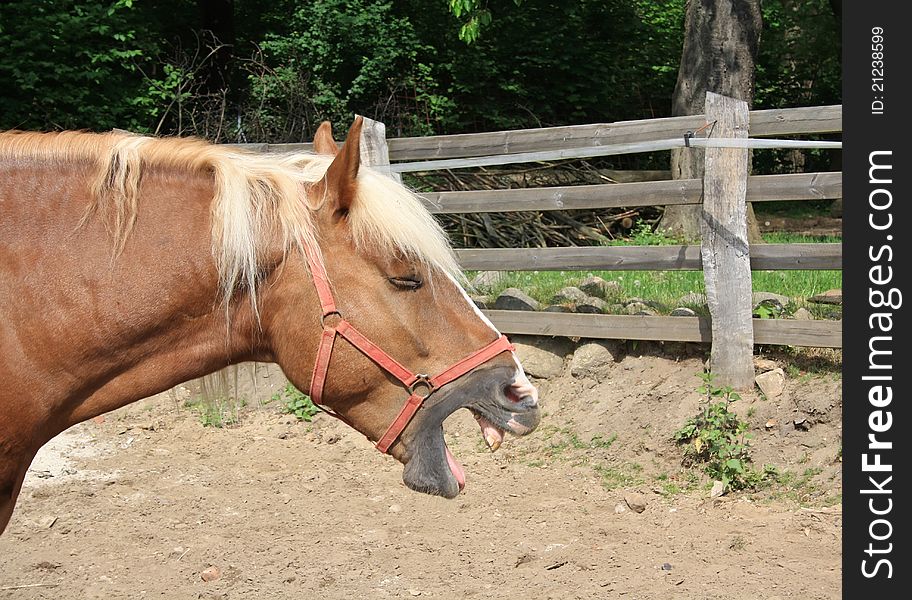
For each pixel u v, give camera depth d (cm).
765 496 482
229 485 541
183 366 235
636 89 1608
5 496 227
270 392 670
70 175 229
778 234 1074
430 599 387
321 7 1398
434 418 238
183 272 228
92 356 224
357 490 527
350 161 226
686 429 520
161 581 411
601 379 591
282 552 439
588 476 526
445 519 477
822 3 1734
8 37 1188
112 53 1230
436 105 1408
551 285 693
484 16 1051
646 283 697
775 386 526
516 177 995
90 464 589
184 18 1557
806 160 1708
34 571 422
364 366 233
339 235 233
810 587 382
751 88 1077
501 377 242
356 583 404
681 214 1027
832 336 514
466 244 909
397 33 1424
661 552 424
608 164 1373
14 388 217
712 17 1061
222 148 246
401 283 234
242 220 226
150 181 232
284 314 233
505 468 548
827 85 1773
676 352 576
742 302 534
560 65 1457
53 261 221
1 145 229
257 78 1330
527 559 422
